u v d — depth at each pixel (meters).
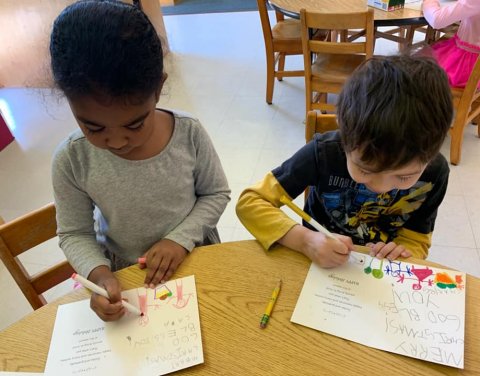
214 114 2.68
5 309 1.61
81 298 0.75
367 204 0.93
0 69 3.27
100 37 0.58
